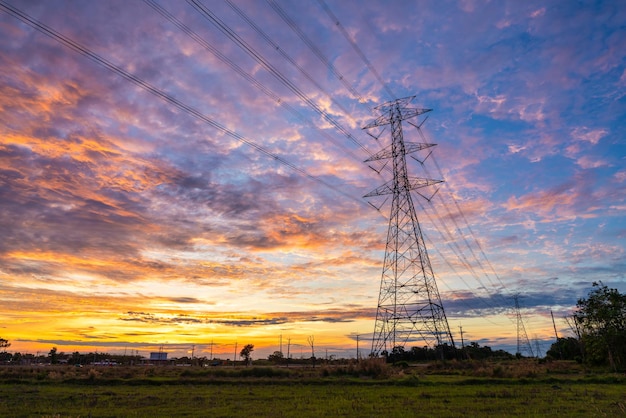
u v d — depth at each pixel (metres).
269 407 31.45
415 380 53.94
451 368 76.12
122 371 78.06
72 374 64.00
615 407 30.98
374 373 63.47
